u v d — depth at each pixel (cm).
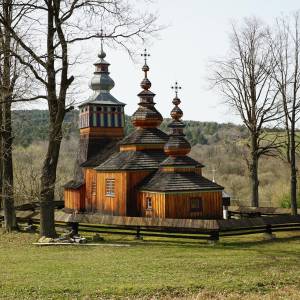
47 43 2552
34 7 2503
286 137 3675
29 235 2817
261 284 1698
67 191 4303
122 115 4412
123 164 3453
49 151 2631
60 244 2495
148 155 3538
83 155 4294
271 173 6850
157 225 2672
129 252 2281
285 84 3347
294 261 2056
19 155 5550
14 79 2775
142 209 3312
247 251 2298
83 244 2498
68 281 1683
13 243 2581
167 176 3225
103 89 4469
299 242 2586
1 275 1783
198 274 1809
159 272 1834
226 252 2269
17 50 2706
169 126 3328
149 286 1619
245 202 5016
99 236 2661
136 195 3400
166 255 2191
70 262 2031
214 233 2544
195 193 3181
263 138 3747
